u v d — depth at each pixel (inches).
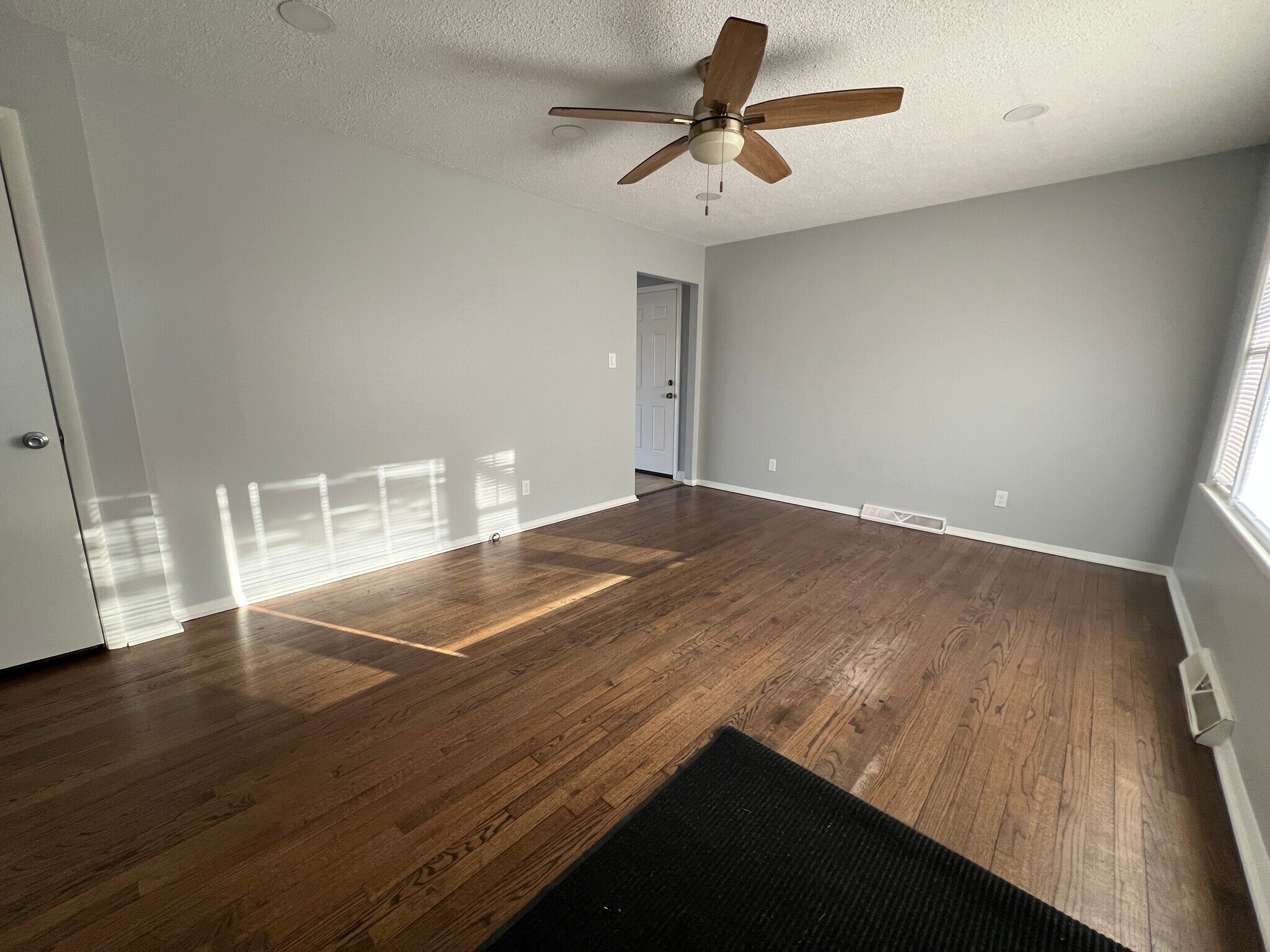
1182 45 72.7
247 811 56.1
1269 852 47.8
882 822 55.4
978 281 140.4
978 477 147.3
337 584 114.6
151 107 83.7
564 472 161.8
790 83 84.5
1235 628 70.6
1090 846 53.1
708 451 208.2
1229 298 110.4
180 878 48.7
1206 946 43.9
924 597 110.6
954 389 147.9
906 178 124.1
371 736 67.7
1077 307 128.0
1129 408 124.3
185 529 94.7
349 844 52.4
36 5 67.7
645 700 75.7
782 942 43.9
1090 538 132.4
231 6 67.5
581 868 50.2
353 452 115.0
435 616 100.5
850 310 163.8
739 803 57.7
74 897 46.9
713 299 196.7
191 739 66.8
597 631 95.2
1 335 73.4
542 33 72.7
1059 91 85.5
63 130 75.5
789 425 183.5
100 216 80.6
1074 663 85.7
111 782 59.7
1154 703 75.7
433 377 126.1
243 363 97.7
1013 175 122.1
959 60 77.5
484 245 130.8
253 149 94.4
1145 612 104.4
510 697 75.9
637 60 78.9
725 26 56.6
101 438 83.2
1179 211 113.9
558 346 152.6
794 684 79.7
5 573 77.0
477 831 54.2
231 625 96.0
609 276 162.4
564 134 103.8
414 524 128.1
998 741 67.7
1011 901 47.4
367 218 110.3
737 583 116.8
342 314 109.3
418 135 104.8
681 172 122.0
